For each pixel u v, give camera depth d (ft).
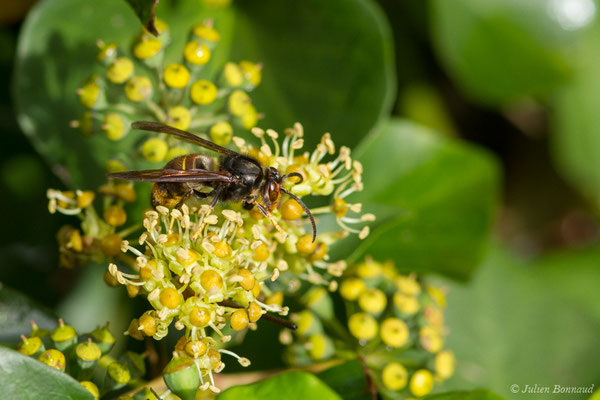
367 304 1.17
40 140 1.21
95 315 1.28
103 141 1.20
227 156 1.15
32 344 1.10
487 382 1.28
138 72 1.20
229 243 1.10
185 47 1.17
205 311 1.08
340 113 1.21
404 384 1.16
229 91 1.17
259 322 1.19
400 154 1.29
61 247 1.14
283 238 1.11
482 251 1.27
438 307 1.20
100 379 1.15
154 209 1.16
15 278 1.29
